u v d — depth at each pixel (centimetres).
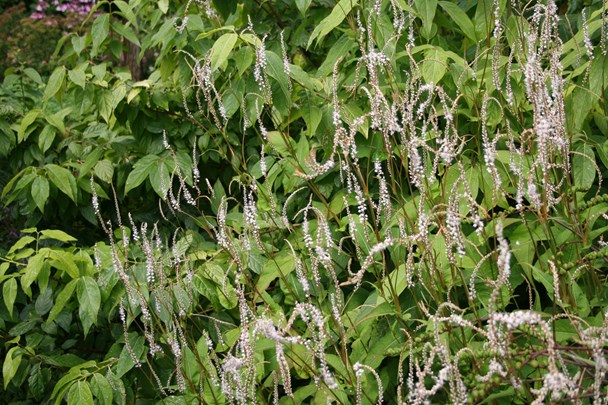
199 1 315
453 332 212
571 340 208
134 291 269
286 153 282
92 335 326
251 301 270
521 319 159
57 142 378
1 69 864
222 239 241
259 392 238
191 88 331
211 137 336
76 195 333
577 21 321
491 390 191
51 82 331
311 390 226
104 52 376
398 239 202
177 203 280
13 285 278
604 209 223
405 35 291
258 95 270
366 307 236
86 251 297
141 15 430
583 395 167
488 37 272
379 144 276
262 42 259
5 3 1194
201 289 271
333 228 275
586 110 252
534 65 201
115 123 361
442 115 278
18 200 378
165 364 284
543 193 225
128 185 321
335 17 278
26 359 305
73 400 259
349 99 290
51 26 928
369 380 221
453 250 233
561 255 214
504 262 155
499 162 259
